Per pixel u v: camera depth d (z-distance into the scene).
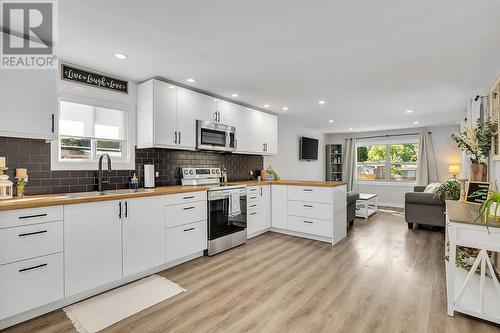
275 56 2.64
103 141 3.13
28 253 1.90
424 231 4.55
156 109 3.16
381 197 7.80
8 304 1.82
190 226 3.09
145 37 2.26
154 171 3.38
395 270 2.87
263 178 5.17
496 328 1.84
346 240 4.02
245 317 1.99
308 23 2.03
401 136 7.55
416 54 2.57
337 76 3.21
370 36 2.23
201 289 2.42
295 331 1.82
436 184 5.23
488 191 2.39
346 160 8.42
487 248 1.87
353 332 1.80
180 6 1.81
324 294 2.34
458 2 1.74
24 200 2.06
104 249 2.32
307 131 7.67
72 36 2.23
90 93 2.95
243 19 1.98
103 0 1.73
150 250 2.68
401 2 1.75
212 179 4.03
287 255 3.35
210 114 3.83
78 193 2.75
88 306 2.13
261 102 4.52
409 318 1.97
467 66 2.87
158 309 2.09
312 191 3.98
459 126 6.67
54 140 2.53
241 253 3.43
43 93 2.31
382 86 3.59
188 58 2.70
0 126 2.07
